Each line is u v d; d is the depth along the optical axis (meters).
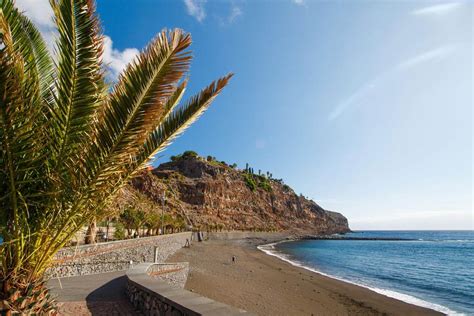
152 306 6.45
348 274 30.59
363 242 105.12
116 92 3.27
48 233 3.54
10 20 3.14
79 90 3.09
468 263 42.50
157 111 3.37
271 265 33.06
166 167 121.56
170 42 3.17
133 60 3.22
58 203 3.44
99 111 3.35
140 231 34.97
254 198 135.25
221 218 101.69
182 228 64.00
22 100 2.98
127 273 8.98
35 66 3.67
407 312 15.82
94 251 13.98
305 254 53.41
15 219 3.25
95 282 10.84
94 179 3.39
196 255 34.44
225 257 36.69
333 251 62.12
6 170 3.13
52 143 3.36
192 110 4.10
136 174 4.18
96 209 3.81
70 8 2.89
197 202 97.88
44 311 3.67
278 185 171.88
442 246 82.31
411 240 121.44
